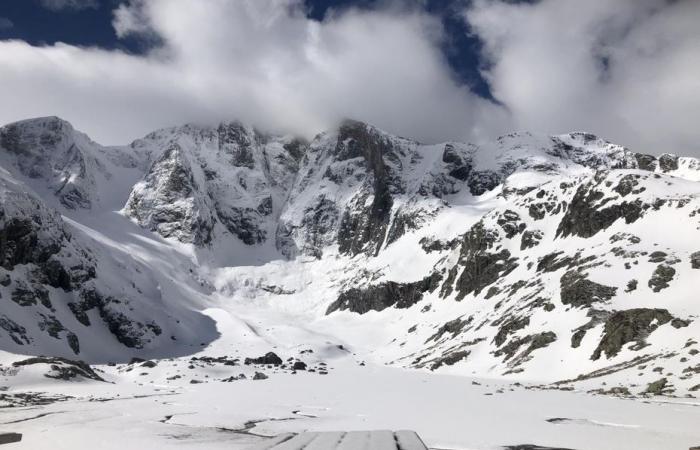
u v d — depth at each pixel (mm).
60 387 102812
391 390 90875
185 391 92125
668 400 71375
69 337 186750
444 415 56500
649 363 95500
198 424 49656
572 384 97188
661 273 131875
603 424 49125
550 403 68625
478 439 40375
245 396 80750
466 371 141625
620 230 170500
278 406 66188
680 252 139750
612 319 116375
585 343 119125
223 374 141500
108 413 58000
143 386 106938
